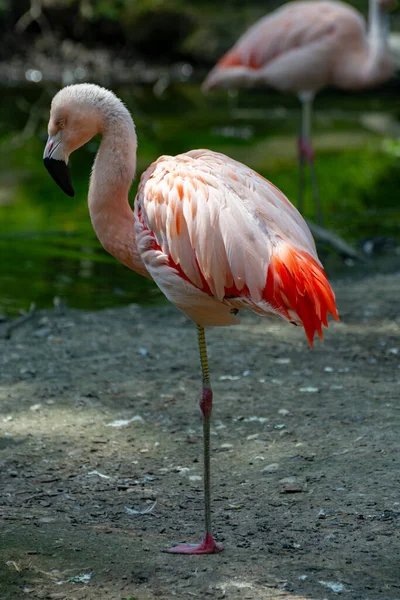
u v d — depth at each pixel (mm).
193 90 30625
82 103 6746
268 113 27438
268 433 8375
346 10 16922
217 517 6852
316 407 8945
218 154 6641
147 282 14047
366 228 16875
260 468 7676
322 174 20391
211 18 33781
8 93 29016
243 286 5871
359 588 5723
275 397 9242
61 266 14695
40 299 12969
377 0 16609
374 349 10703
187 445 8195
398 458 7660
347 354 10547
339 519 6711
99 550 6266
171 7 33281
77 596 5680
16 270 14344
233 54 17375
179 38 33562
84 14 33312
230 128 24844
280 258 5766
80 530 6598
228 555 6207
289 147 22656
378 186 19688
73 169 20719
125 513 6941
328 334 11297
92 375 9914
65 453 8023
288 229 6066
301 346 10875
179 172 6297
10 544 6320
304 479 7406
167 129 24359
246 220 5906
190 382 9711
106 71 32531
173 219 6125
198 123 25312
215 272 5910
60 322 11859
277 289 5742
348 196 18938
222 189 6078
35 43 33562
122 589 5754
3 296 13062
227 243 5859
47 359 10430
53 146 6883
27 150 22516
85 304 12836
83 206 18062
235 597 5629
